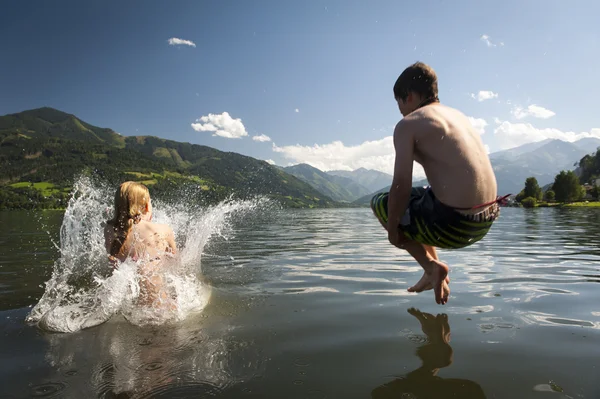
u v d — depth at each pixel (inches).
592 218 810.2
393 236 83.5
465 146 75.6
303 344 95.3
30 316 117.2
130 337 100.0
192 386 72.4
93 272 170.1
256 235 425.1
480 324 110.3
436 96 87.5
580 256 244.7
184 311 124.0
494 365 81.8
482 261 225.6
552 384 72.4
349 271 198.5
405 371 79.3
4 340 97.9
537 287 157.6
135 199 133.6
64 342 96.3
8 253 259.8
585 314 119.4
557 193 3085.6
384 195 91.5
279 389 71.2
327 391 70.4
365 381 74.5
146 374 77.7
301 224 671.1
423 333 103.4
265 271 197.6
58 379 75.5
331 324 111.5
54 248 289.3
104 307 119.6
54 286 148.9
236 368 80.7
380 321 114.3
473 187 73.9
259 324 111.3
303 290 155.4
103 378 75.9
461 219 75.5
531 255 249.9
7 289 152.7
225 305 131.9
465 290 153.3
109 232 134.0
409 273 193.6
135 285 123.7
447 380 74.7
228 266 212.8
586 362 82.6
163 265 132.2
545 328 106.2
